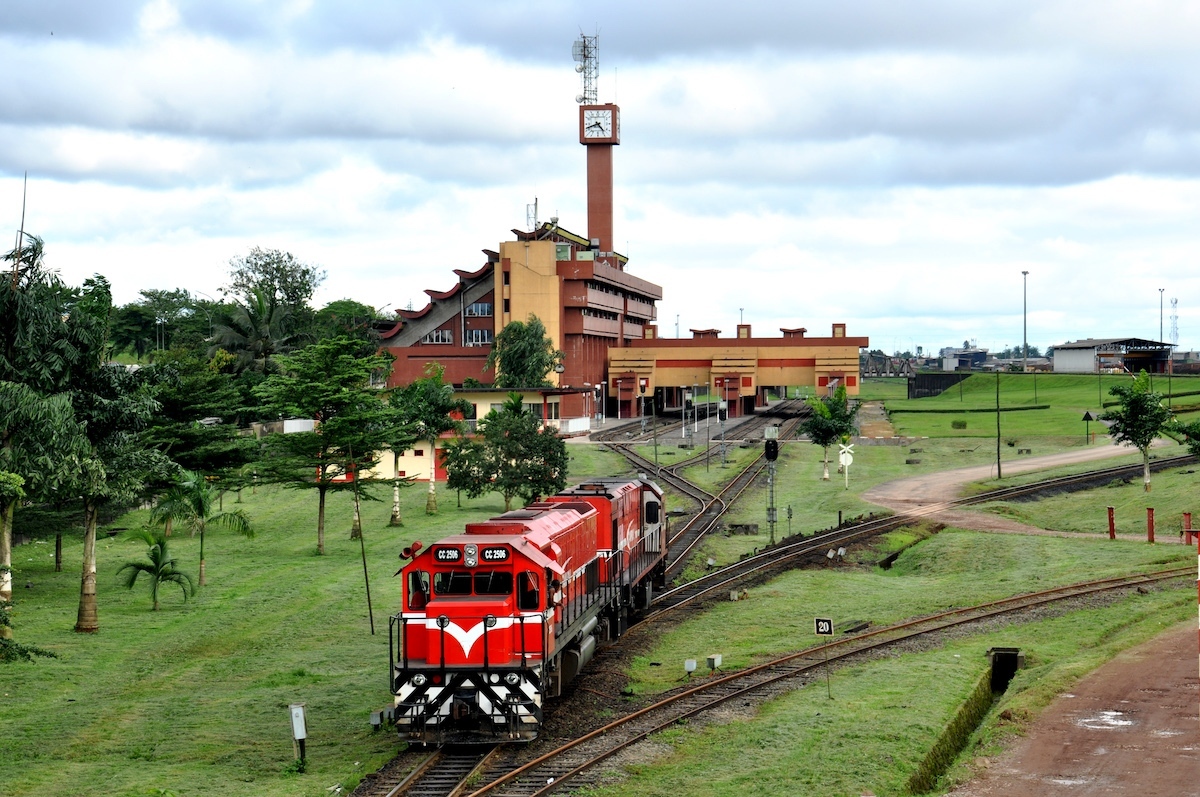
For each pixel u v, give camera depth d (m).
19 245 41.38
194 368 97.94
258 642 42.34
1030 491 77.94
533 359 130.88
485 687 26.23
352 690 33.94
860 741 25.50
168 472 51.38
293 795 23.66
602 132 180.00
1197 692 29.09
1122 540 58.47
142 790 24.34
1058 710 28.17
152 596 49.28
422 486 91.62
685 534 66.38
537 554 27.45
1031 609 41.00
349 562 60.19
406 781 23.86
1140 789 22.59
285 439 64.06
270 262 165.75
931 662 33.41
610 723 28.34
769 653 36.28
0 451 40.62
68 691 35.69
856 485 87.88
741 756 25.03
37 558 63.44
